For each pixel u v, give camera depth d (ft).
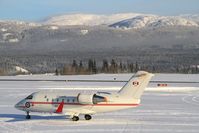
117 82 563.89
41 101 216.13
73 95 213.66
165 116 236.22
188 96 368.27
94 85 495.00
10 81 604.90
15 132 184.44
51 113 234.58
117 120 220.02
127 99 205.16
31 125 204.54
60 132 185.26
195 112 254.68
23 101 220.64
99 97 207.51
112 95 207.51
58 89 427.74
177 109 270.26
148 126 200.13
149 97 356.18
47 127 198.49
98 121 216.33
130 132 184.14
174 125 203.41
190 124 206.69
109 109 207.00
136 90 205.16
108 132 184.44
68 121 216.33
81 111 211.20
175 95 377.91
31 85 506.89
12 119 225.97
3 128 195.42
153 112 254.27
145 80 204.85
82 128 195.21
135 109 268.82
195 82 565.12
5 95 374.84
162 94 387.75
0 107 282.36
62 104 212.43
